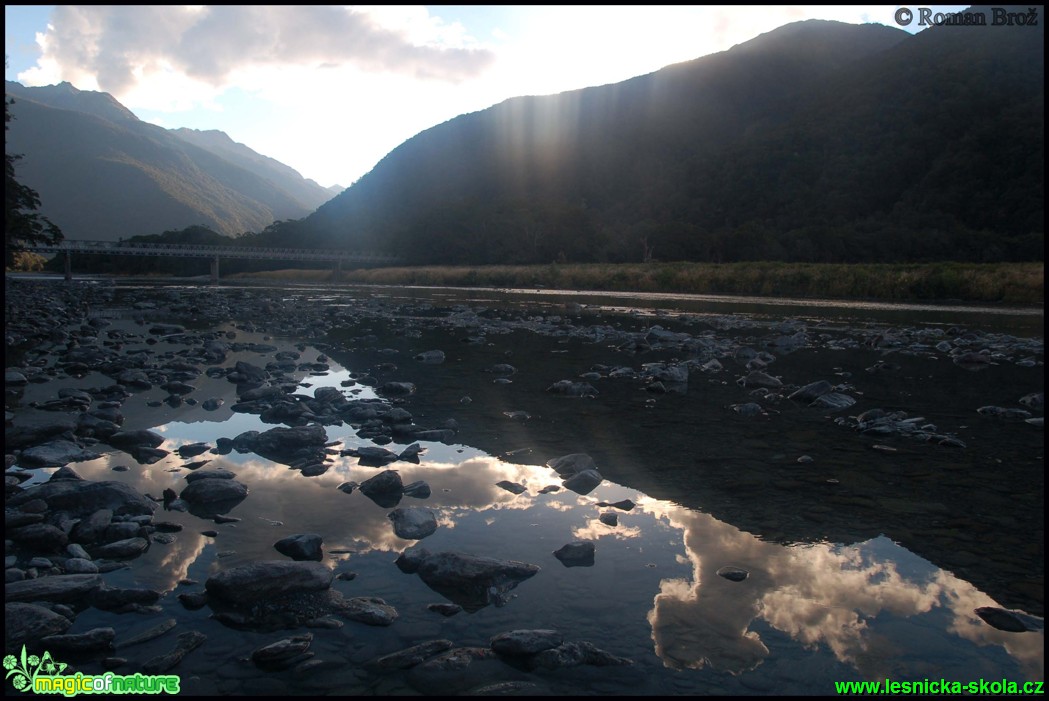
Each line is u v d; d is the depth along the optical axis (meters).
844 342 17.66
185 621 3.36
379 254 101.56
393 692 2.80
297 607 3.48
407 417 7.92
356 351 14.55
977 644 3.26
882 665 3.05
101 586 3.60
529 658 3.03
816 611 3.55
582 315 27.14
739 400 9.48
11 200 27.03
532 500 5.26
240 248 85.44
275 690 2.80
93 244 66.88
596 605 3.57
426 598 3.63
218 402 8.64
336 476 5.85
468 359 13.45
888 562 4.17
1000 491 5.55
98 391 9.13
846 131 124.94
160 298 34.97
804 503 5.24
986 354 14.56
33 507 4.63
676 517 4.93
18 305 25.16
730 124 184.75
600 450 6.78
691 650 3.16
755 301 36.69
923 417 8.51
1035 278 34.56
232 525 4.64
